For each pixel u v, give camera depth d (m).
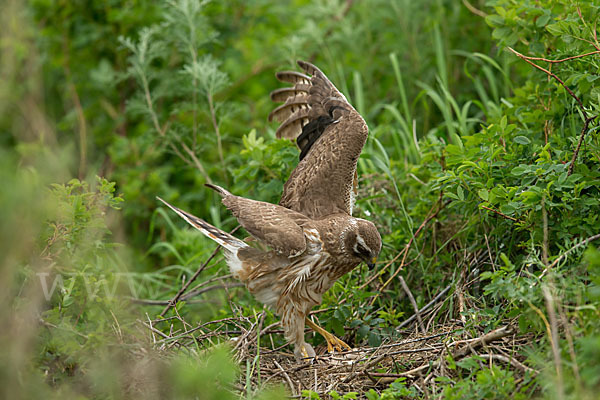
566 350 7.65
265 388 9.40
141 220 16.05
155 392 8.50
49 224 9.23
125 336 9.38
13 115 15.94
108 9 17.28
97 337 8.48
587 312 7.82
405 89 16.84
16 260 8.30
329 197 11.64
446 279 11.88
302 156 12.57
